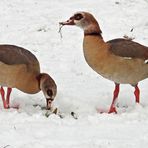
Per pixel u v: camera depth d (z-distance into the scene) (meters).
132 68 13.80
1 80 13.94
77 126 12.30
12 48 14.04
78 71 17.62
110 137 11.52
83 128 12.15
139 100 14.59
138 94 14.29
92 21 13.80
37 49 19.69
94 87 16.11
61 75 17.17
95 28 13.83
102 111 14.23
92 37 13.80
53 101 14.59
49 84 13.71
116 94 14.18
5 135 11.51
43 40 20.61
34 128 12.04
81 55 19.12
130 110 13.99
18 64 13.75
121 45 13.78
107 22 22.20
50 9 23.84
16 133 11.65
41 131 11.84
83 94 15.40
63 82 16.47
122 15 22.98
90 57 13.88
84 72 17.53
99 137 11.51
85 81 16.67
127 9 23.69
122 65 13.73
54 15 23.09
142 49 13.96
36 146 10.79
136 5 24.16
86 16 13.83
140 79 14.10
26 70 13.84
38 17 22.94
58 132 11.81
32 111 13.91
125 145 10.92
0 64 13.75
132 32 21.22
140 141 11.24
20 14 23.36
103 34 20.91
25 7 24.22
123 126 12.33
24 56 13.94
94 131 11.95
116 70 13.78
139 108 13.77
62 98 14.83
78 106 14.38
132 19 22.61
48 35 21.06
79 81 16.66
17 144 10.97
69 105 14.45
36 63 14.04
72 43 20.30
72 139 11.34
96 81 16.70
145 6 24.11
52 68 17.81
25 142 11.08
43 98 15.12
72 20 13.98
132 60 13.73
